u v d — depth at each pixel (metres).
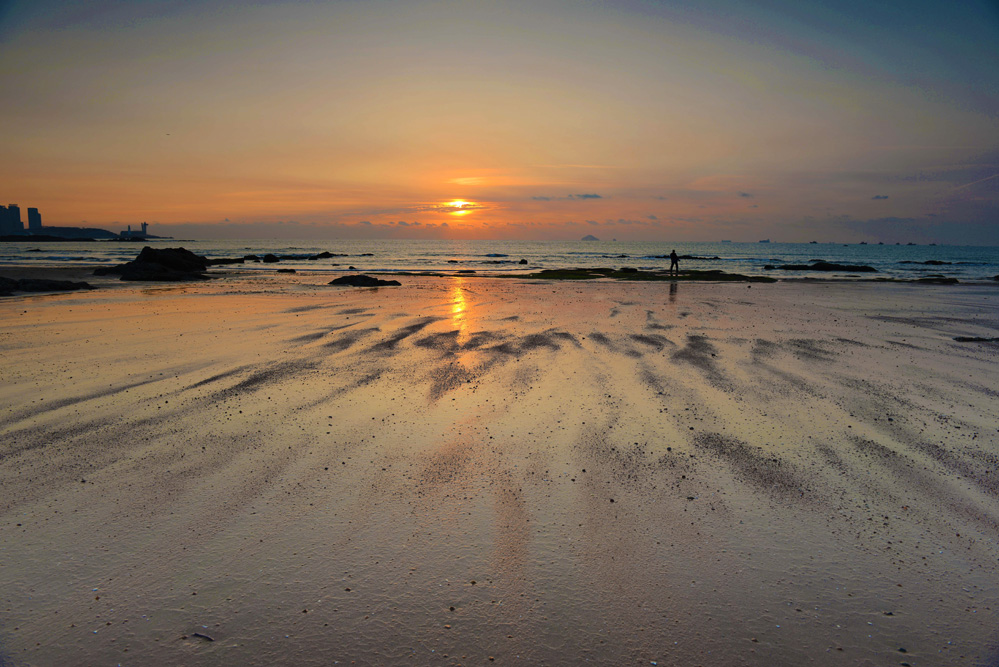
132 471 5.24
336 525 4.34
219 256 81.12
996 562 3.93
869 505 4.69
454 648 3.15
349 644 3.18
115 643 3.18
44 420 6.59
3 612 3.40
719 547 4.08
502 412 6.96
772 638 3.24
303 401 7.41
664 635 3.26
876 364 9.61
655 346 11.06
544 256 81.50
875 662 3.07
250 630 3.28
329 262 61.56
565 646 3.18
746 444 5.95
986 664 3.06
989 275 45.56
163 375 8.74
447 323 14.19
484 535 4.21
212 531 4.25
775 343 11.48
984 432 6.33
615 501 4.73
